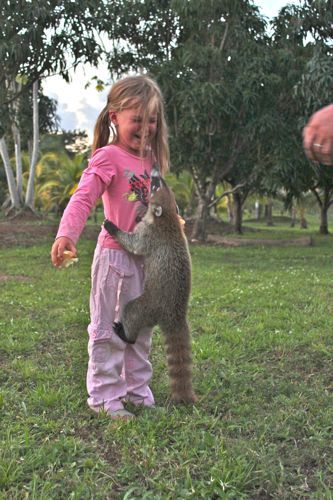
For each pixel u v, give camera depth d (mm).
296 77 16688
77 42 15305
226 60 16844
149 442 3113
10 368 4672
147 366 3768
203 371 4520
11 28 14641
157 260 3375
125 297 3490
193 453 2984
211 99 15156
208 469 2844
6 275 10523
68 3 14969
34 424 3410
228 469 2779
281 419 3506
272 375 4473
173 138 17359
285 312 6824
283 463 2955
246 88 16078
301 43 17500
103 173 3410
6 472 2750
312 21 16828
